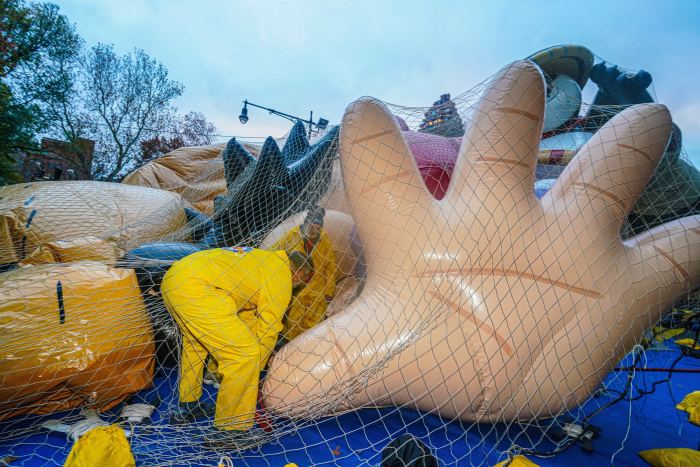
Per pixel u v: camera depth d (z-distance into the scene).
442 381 2.12
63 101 17.14
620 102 4.09
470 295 2.16
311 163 3.85
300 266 2.40
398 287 2.29
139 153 19.61
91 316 2.20
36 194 4.20
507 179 2.28
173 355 2.79
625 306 2.22
